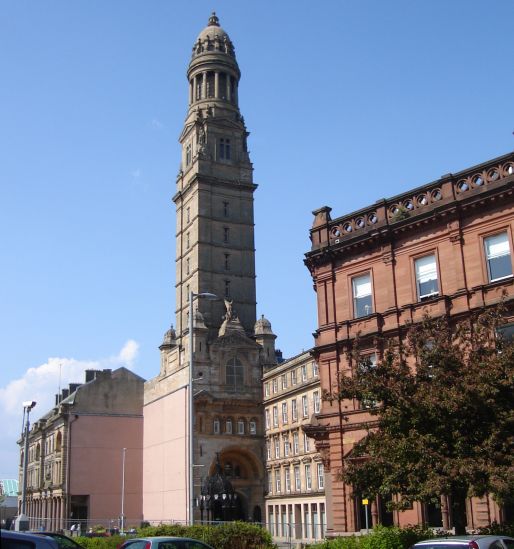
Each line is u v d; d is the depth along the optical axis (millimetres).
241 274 118125
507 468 26109
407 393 29844
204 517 92062
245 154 124812
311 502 84812
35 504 138875
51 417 127000
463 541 20500
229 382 103938
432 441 28000
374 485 30703
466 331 31281
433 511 40562
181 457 99938
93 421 115812
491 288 40125
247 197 122438
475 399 27688
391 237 45812
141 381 120562
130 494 114562
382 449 29812
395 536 29344
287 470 93750
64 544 29766
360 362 32219
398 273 45281
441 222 43406
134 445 117188
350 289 48000
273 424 99438
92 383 117438
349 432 45562
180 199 125688
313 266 50469
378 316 45344
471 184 42594
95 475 113750
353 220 48969
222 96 127500
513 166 40656
